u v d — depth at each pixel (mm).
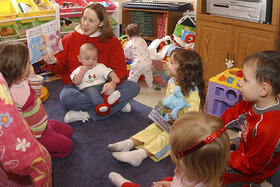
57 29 1977
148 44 3699
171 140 882
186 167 849
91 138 1948
